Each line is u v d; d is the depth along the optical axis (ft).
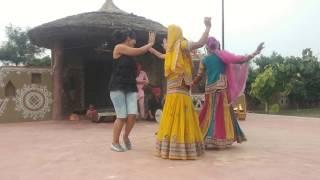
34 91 44.16
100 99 52.31
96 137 28.89
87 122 41.78
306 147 23.90
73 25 41.34
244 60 22.57
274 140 26.94
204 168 18.04
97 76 52.24
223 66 23.25
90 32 41.98
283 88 102.53
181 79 20.75
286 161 19.53
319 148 23.52
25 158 20.89
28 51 125.08
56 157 21.01
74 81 50.49
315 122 42.04
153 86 46.47
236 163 19.11
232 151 22.53
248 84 108.88
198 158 20.43
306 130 33.40
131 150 22.94
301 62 110.73
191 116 20.81
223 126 23.03
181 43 20.72
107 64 52.65
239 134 23.97
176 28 21.08
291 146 24.30
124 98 22.49
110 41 47.21
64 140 27.50
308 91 111.34
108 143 25.64
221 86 23.15
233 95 23.32
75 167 18.47
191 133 20.38
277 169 17.71
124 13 47.11
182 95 20.74
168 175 16.72
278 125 38.34
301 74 109.50
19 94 43.47
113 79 22.39
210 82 23.32
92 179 16.24
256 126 37.22
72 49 50.19
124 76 22.24
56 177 16.65
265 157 20.65
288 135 29.78
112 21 42.45
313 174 16.78
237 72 23.45
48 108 44.73
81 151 22.74
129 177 16.46
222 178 16.14
